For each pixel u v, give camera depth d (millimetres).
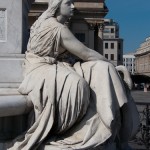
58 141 3688
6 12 4312
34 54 4078
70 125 3730
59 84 3705
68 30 4039
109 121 3645
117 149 4047
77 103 3676
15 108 3686
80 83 3689
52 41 4008
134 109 4043
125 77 4133
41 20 4125
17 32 4324
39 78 3795
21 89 3877
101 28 53000
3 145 3799
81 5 52438
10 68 4211
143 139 5871
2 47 4289
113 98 3750
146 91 42781
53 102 3686
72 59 4273
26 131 3818
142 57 90562
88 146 3588
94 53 4109
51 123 3674
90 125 3709
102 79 3805
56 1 4117
